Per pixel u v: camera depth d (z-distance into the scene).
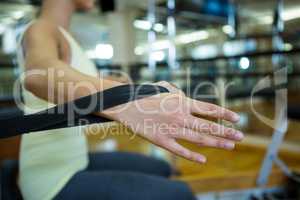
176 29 3.37
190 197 0.62
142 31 3.63
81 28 3.64
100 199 0.54
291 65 1.11
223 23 3.15
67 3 0.66
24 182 0.56
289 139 1.67
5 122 0.31
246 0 2.75
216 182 1.25
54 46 0.53
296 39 1.57
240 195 1.29
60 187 0.54
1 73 1.75
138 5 3.78
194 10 3.41
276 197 1.26
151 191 0.57
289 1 1.63
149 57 2.81
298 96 1.10
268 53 1.16
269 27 2.35
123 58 3.61
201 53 2.86
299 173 1.33
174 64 2.07
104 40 4.04
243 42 2.57
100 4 2.55
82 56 0.65
